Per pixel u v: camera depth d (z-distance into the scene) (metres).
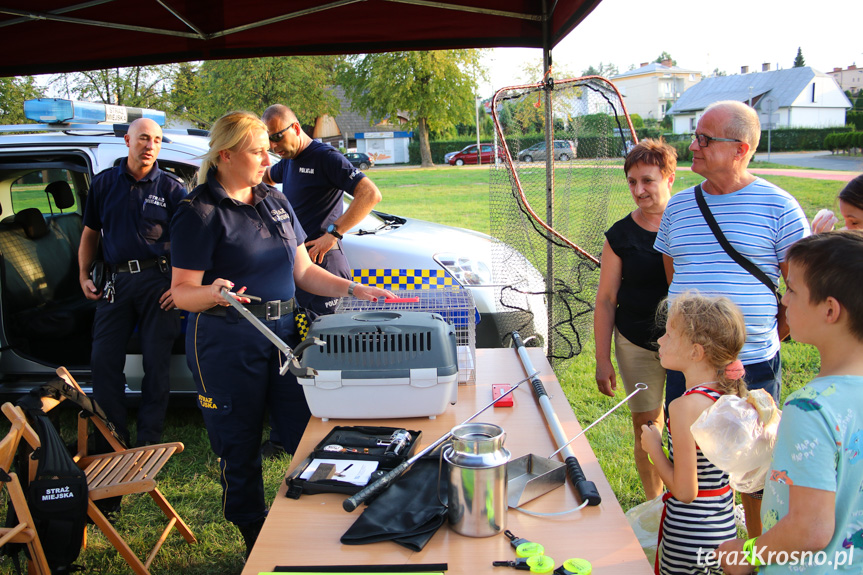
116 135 4.03
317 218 3.45
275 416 2.50
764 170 18.80
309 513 1.57
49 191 4.43
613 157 3.42
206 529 2.97
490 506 1.44
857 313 1.20
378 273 3.89
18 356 4.01
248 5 3.54
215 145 2.22
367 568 1.33
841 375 1.25
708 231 2.25
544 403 2.13
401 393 2.03
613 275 2.75
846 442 1.21
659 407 2.78
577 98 3.48
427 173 28.05
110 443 2.81
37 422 2.29
